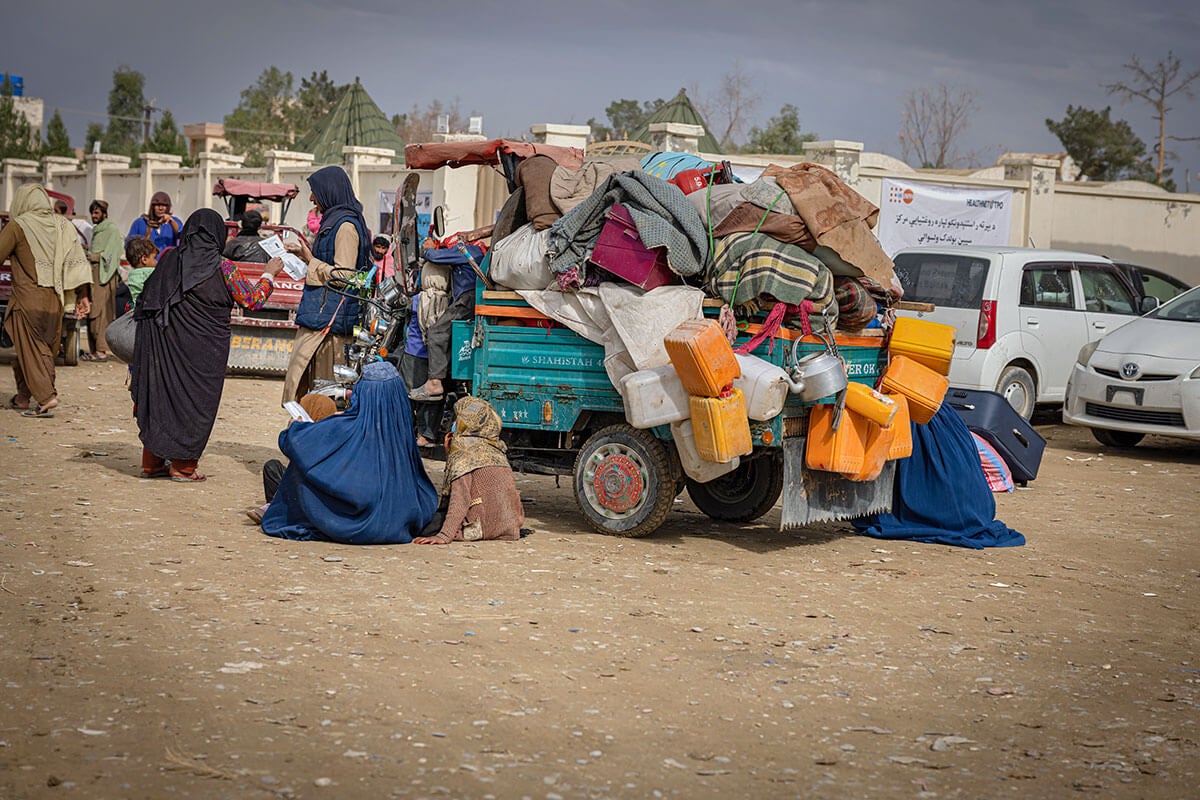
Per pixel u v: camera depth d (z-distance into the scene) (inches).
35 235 466.0
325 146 1380.4
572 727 182.5
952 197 753.0
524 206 329.4
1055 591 282.0
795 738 183.6
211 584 250.2
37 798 150.1
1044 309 577.3
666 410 286.7
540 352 317.4
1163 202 861.8
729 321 289.6
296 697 188.4
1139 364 513.7
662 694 199.0
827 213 289.1
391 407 297.1
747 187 296.4
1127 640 245.1
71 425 461.4
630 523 311.6
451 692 194.2
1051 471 475.5
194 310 355.6
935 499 334.3
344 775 161.5
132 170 1339.8
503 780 162.6
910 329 311.9
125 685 189.8
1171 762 180.5
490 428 306.3
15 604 230.7
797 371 284.5
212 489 356.2
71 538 285.3
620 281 303.3
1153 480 461.1
